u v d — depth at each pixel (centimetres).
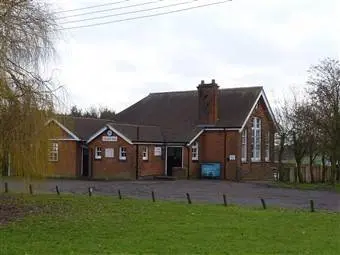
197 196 2903
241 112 4759
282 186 3797
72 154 4600
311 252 1296
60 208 2127
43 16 1952
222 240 1443
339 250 1326
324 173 4578
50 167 1995
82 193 2944
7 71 1784
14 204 2227
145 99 5516
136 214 1959
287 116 5681
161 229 1620
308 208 2330
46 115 1912
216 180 4500
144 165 4484
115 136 4475
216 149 4738
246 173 4728
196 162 4734
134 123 5147
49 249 1301
